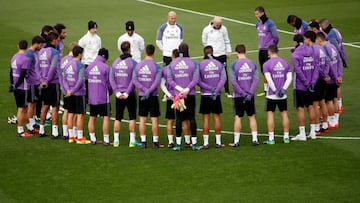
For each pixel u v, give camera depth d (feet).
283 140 141.79
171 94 135.74
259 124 154.61
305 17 262.26
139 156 134.00
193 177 122.93
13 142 143.64
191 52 217.77
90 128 141.18
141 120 138.31
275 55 139.03
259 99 173.37
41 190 119.03
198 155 134.00
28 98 148.97
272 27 176.14
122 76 137.59
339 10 271.28
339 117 158.20
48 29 154.81
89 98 139.74
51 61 144.36
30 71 147.95
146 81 136.15
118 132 139.64
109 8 280.51
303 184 119.03
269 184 119.24
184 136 146.51
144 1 294.25
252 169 126.00
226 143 142.10
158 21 258.78
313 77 141.79
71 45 143.43
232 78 136.67
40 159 133.39
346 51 215.92
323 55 144.56
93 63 139.13
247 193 115.75
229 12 271.49
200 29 246.88
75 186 120.26
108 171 126.62
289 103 169.89
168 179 122.31
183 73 134.21
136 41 164.86
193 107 136.26
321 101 146.82
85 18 263.70
